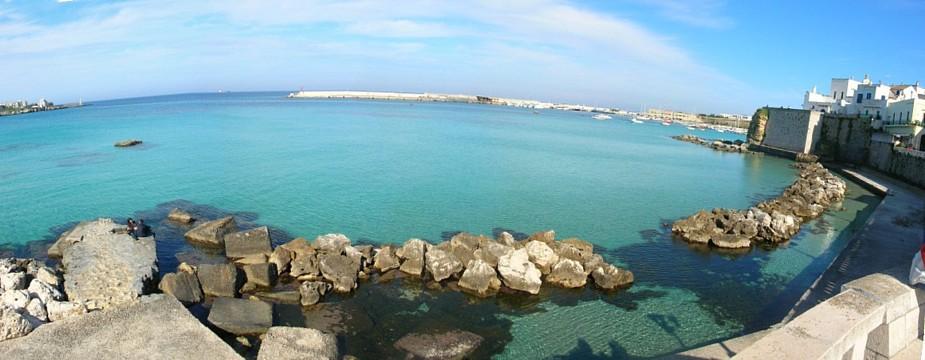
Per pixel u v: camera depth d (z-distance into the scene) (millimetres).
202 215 39656
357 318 22953
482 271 26234
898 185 58469
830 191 53406
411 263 27828
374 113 178750
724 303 26172
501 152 85062
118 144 76375
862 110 92938
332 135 98500
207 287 24266
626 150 102062
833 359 6949
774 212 39750
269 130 105375
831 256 34156
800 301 23922
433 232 37156
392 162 67750
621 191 55562
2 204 42438
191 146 78062
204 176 54688
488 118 192125
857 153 79438
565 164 75125
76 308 20516
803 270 31359
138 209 41125
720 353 11844
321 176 56188
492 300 25344
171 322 18969
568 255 29516
